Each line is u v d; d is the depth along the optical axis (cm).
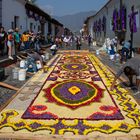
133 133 743
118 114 887
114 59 2484
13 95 1131
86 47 4684
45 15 4716
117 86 1284
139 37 2359
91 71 1778
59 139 707
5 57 2016
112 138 712
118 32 3247
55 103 1015
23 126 788
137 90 1200
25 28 3256
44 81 1413
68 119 846
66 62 2253
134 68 1186
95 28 6425
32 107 960
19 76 1448
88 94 1134
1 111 916
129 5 2730
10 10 2620
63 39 5238
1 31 2045
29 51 2495
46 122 822
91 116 867
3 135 726
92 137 714
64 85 1291
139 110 934
